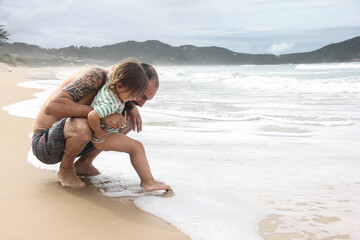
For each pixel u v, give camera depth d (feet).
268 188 7.86
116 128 6.92
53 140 7.09
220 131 15.14
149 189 7.38
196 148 11.87
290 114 19.71
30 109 19.76
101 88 7.07
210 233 5.47
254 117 18.47
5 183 7.86
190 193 7.41
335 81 37.55
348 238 5.41
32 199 6.90
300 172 9.17
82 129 6.88
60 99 6.81
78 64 350.43
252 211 6.44
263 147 12.14
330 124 16.67
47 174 8.62
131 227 5.70
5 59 191.83
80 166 8.57
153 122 17.33
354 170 9.36
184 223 5.82
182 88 40.04
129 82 6.54
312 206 6.77
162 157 10.53
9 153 10.54
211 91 35.63
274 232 5.58
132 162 7.66
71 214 6.19
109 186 7.83
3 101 23.65
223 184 8.10
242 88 39.40
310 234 5.53
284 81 41.68
